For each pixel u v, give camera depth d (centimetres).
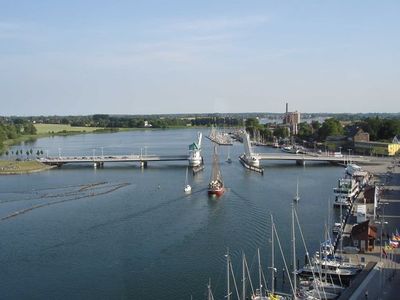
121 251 13225
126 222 16275
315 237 14138
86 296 10481
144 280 11250
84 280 11319
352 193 18950
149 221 16362
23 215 17575
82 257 12812
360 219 15125
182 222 16162
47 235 14838
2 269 12038
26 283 11200
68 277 11506
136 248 13450
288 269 11588
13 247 13712
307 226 15400
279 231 14825
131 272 11731
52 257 12838
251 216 16825
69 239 14375
